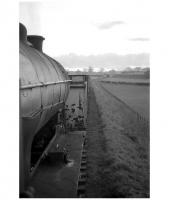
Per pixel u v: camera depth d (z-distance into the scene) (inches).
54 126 467.8
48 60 410.9
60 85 410.0
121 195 256.2
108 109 823.7
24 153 229.5
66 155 337.7
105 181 284.2
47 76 324.2
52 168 315.0
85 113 566.9
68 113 565.9
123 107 935.0
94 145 421.4
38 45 435.8
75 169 312.7
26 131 227.5
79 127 543.8
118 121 657.0
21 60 251.9
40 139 369.1
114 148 402.3
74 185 266.2
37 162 314.2
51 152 333.1
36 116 247.9
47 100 320.2
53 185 265.0
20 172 214.7
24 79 233.5
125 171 316.2
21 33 337.7
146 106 944.9
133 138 519.8
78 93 583.5
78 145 420.5
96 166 327.3
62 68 510.9
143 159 402.3
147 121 682.2
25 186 232.1
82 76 724.0
